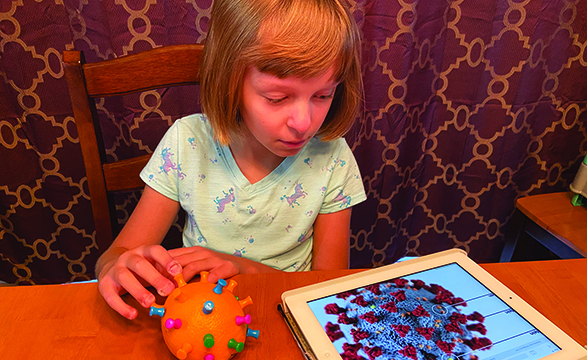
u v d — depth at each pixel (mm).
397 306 499
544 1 1105
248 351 472
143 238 769
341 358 431
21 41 987
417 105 1248
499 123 1252
